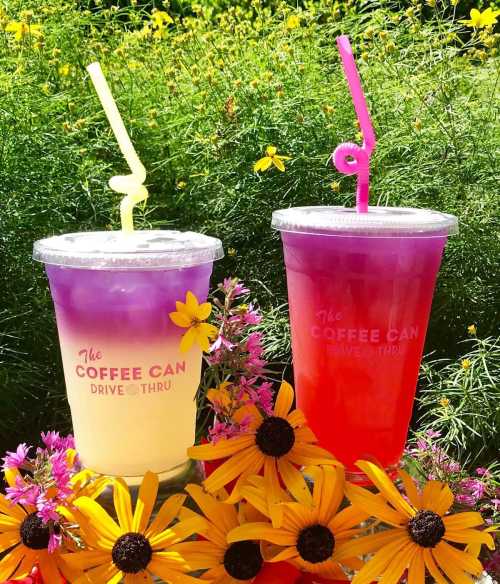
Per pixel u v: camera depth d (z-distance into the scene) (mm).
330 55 979
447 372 752
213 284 796
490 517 542
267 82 875
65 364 418
